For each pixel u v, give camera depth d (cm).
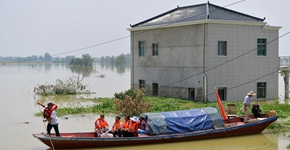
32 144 1903
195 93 3300
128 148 1803
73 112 2864
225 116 2183
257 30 3434
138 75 4006
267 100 3516
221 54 3278
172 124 1906
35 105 3397
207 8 3312
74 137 1736
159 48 3697
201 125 1955
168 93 3619
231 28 3281
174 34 3512
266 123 2073
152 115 1923
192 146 1858
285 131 2164
